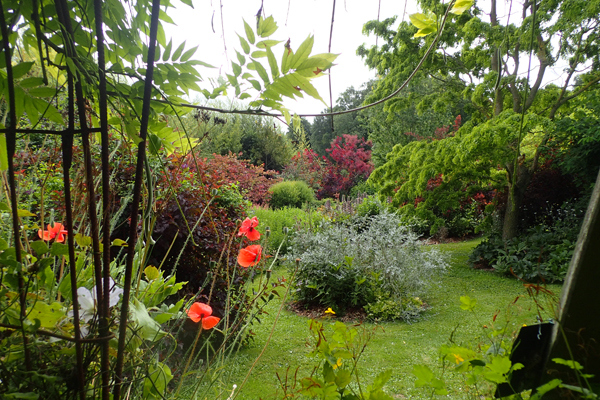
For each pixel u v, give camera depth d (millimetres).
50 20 760
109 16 755
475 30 5953
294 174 16656
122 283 964
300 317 4719
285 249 7305
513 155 6207
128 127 683
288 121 794
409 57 7309
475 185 7473
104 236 649
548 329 632
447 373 2457
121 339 652
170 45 751
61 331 685
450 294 5391
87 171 625
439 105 7812
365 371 3025
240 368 2945
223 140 14219
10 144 577
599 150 5895
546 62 5102
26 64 606
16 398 587
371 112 14648
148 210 726
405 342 3684
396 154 8180
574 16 4734
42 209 966
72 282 607
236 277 3076
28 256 766
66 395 649
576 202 7152
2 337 623
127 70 730
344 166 16516
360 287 4957
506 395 646
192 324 2750
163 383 853
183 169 3146
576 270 544
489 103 7227
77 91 628
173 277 1063
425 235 10992
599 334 546
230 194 4352
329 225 6660
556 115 6871
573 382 565
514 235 6957
